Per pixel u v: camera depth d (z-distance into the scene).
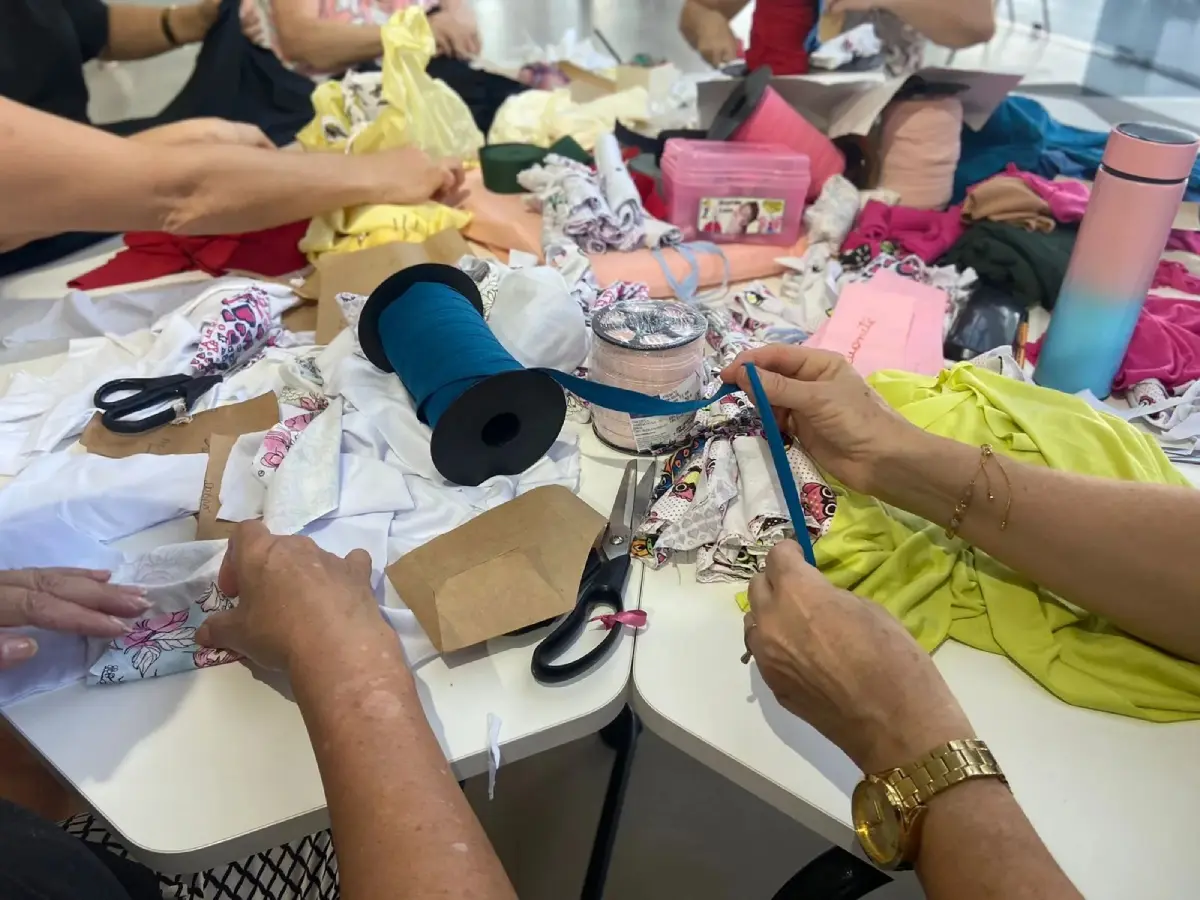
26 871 0.42
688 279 1.01
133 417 0.76
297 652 0.49
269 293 0.92
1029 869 0.39
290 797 0.49
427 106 1.21
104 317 0.93
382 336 0.74
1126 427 0.69
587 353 0.80
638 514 0.66
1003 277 1.01
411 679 0.49
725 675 0.56
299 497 0.63
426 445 0.71
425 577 0.58
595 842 0.94
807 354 0.66
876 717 0.45
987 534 0.59
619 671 0.56
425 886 0.39
